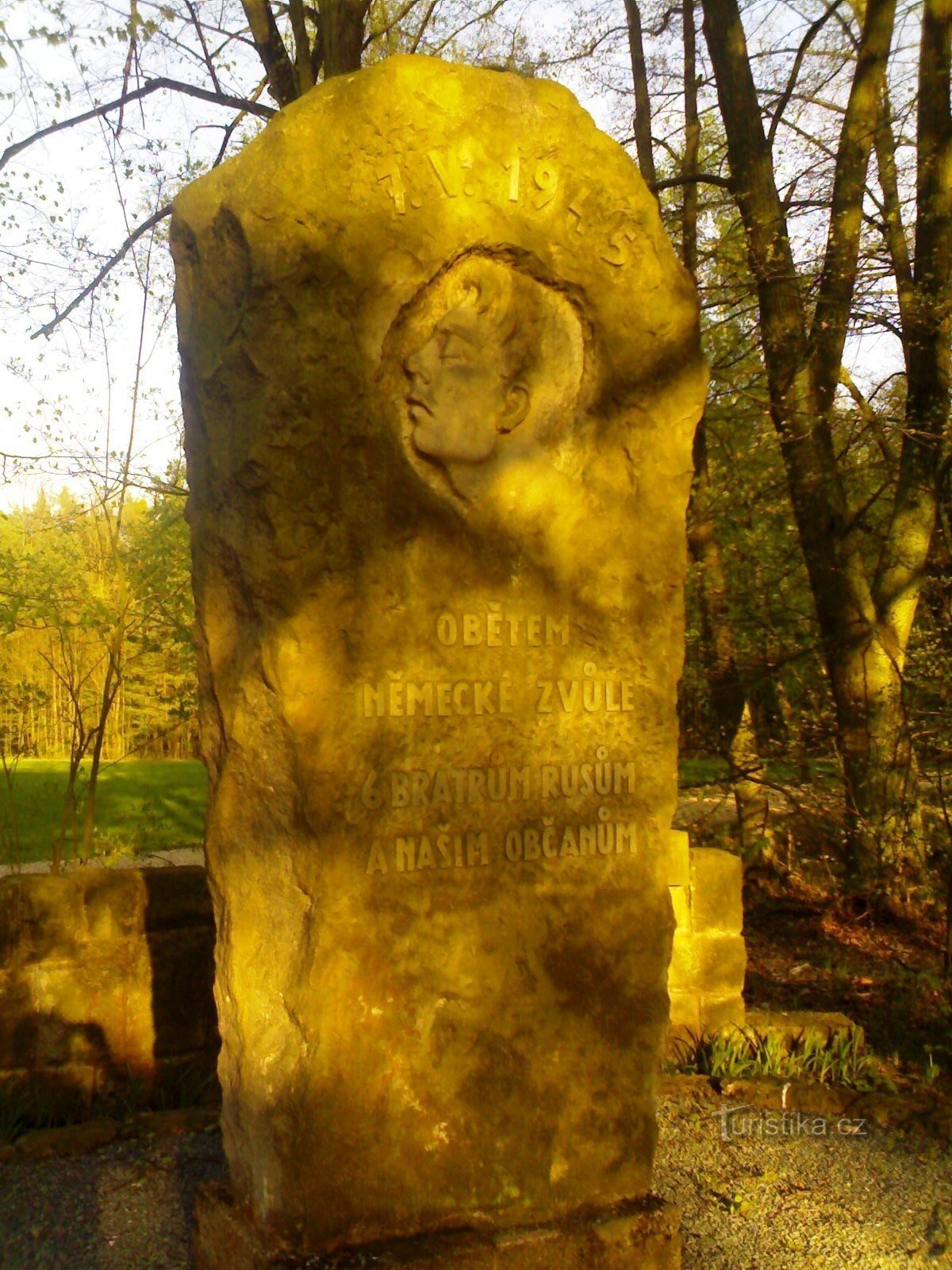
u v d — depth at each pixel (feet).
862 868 25.14
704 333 27.96
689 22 33.99
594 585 11.33
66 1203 12.17
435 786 10.57
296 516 10.06
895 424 24.70
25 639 20.36
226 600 10.48
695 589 26.89
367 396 10.34
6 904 14.05
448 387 10.66
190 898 14.98
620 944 11.35
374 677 10.34
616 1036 11.28
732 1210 12.54
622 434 11.45
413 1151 10.38
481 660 10.79
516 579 10.97
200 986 14.99
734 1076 15.75
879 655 25.84
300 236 10.04
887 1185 13.20
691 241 29.40
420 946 10.47
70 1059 14.30
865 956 23.34
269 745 10.19
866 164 27.48
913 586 26.32
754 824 28.17
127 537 20.77
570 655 11.21
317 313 10.13
